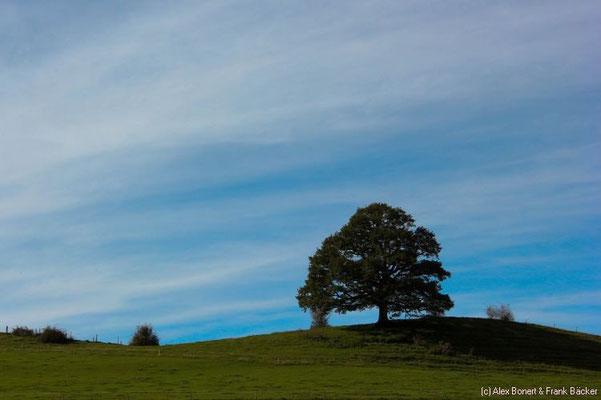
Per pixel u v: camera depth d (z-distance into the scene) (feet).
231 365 243.60
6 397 180.96
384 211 334.85
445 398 185.68
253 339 312.29
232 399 177.17
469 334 314.96
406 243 323.37
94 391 191.21
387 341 297.12
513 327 337.52
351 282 321.52
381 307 327.06
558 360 278.87
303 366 243.40
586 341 319.88
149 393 187.01
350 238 328.70
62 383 205.16
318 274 333.42
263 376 219.82
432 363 259.60
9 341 317.01
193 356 265.34
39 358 258.57
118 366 239.50
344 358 262.88
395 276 322.34
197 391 191.01
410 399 181.98
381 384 206.49
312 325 354.95
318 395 184.14
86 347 302.04
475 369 252.83
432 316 327.47
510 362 269.23
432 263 322.96
